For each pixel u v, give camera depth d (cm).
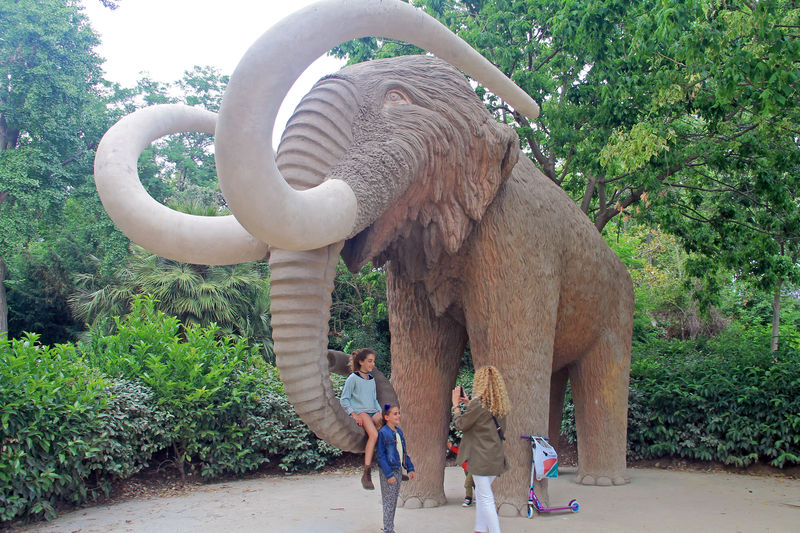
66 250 1723
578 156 791
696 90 659
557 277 425
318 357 285
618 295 511
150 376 598
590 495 479
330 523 405
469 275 396
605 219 921
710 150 756
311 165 282
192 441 591
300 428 668
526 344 393
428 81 348
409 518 401
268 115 231
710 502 461
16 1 1677
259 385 661
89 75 1714
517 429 392
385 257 387
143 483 568
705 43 545
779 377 653
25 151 1501
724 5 605
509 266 388
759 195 814
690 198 925
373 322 1217
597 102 796
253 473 652
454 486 560
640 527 378
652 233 1809
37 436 451
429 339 434
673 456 701
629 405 717
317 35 246
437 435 440
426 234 354
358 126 308
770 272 870
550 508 401
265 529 393
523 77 819
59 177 1596
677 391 688
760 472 629
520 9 913
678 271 1770
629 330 528
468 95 359
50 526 429
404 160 305
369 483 344
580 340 495
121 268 1343
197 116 327
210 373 607
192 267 1085
